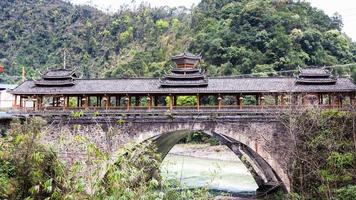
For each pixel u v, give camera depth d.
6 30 164.88
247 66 101.75
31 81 51.75
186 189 16.27
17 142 23.42
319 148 39.19
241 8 122.75
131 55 153.25
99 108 47.59
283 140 43.53
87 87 49.34
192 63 60.69
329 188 35.28
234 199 48.97
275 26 110.12
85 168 13.45
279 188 47.38
